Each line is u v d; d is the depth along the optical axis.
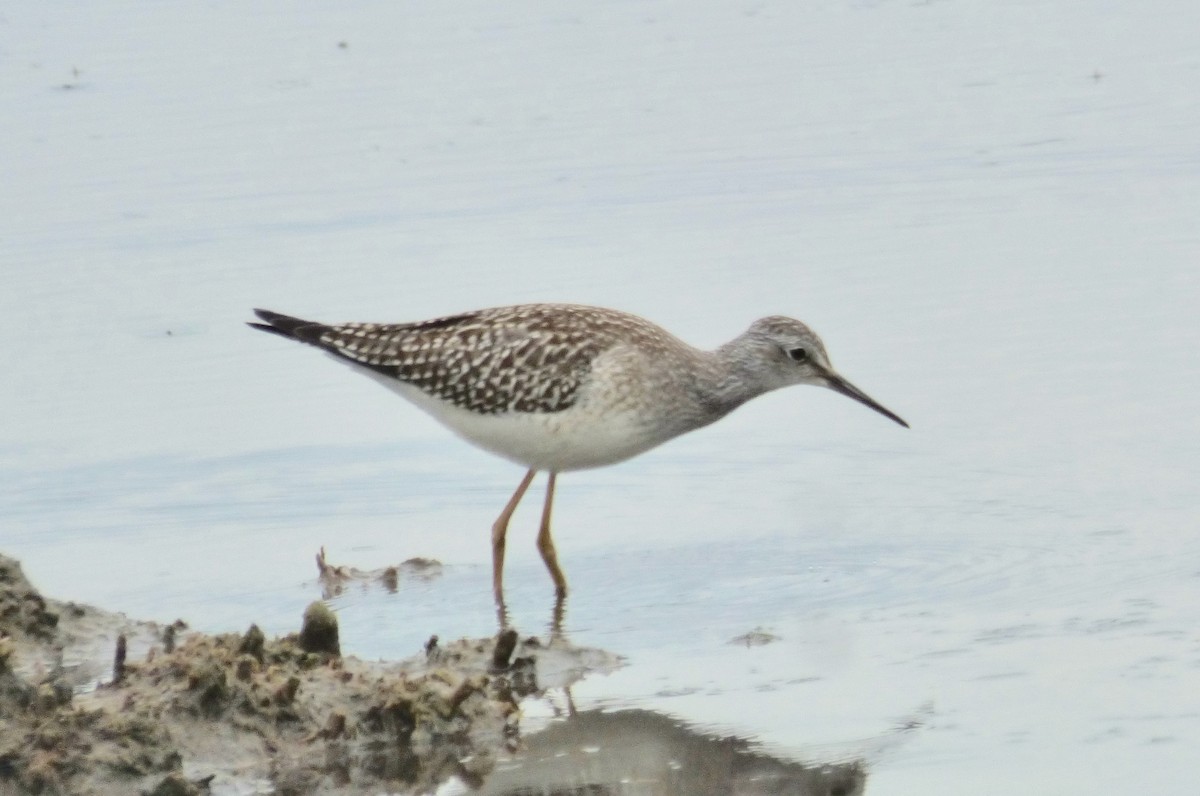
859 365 15.96
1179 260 17.83
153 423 15.70
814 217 19.45
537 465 13.38
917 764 9.45
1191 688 10.14
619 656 11.20
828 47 24.67
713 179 20.55
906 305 17.16
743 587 12.33
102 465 14.88
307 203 20.02
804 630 11.46
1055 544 12.59
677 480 14.62
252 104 22.48
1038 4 26.19
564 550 13.38
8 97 22.47
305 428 15.72
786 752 9.71
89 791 9.06
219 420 15.79
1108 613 11.34
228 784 9.37
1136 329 16.31
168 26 24.89
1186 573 11.89
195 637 10.46
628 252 18.64
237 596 12.49
